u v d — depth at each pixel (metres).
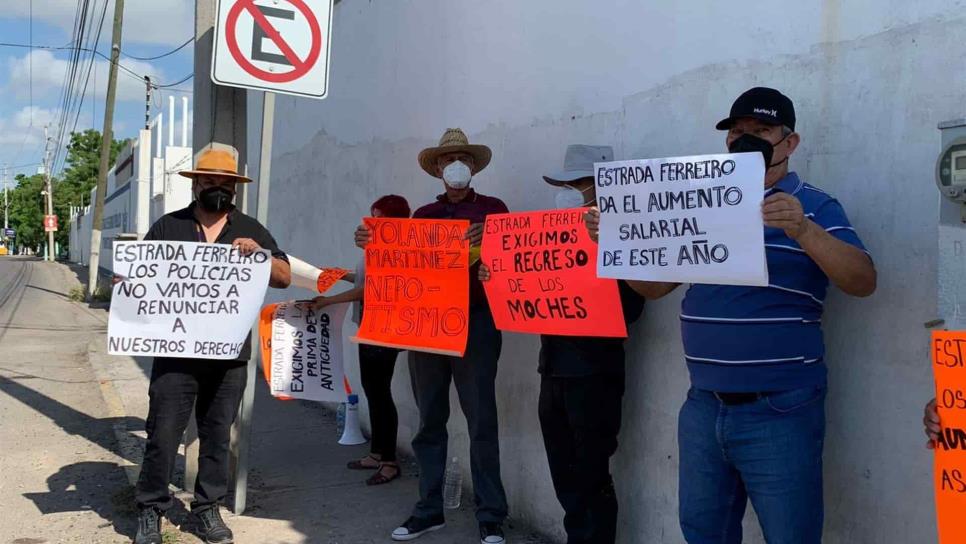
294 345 4.79
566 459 3.76
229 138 4.84
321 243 7.63
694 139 3.44
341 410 6.51
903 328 2.64
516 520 4.61
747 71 3.20
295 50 4.64
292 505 4.86
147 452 4.12
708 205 2.60
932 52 2.56
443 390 4.32
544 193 4.41
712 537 2.82
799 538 2.58
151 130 26.80
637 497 3.77
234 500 4.72
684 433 2.85
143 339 4.03
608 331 3.45
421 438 4.36
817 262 2.42
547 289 3.61
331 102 7.37
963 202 2.15
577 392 3.57
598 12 4.00
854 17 2.79
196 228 4.20
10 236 97.06
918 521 2.60
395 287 4.23
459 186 4.27
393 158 6.14
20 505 4.81
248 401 4.72
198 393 4.29
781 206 2.37
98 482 5.26
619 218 2.82
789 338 2.57
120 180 36.69
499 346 4.27
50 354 11.12
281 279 4.24
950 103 2.51
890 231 2.68
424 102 5.67
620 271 2.81
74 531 4.41
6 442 6.27
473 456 4.22
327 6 4.73
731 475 2.78
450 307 4.12
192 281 4.05
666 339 3.59
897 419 2.66
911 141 2.62
